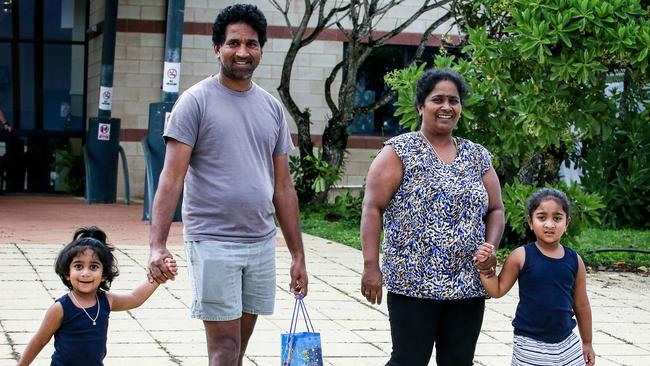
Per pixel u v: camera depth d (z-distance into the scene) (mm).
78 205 19000
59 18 21953
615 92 15109
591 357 6332
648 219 18391
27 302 9664
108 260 5840
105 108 19219
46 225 15500
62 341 5777
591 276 12859
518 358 6164
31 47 21906
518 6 12797
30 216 16797
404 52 21656
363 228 5809
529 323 6109
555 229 6102
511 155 13391
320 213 18906
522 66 12734
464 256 5750
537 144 12805
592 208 13109
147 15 21047
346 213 18109
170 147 5891
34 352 5809
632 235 16906
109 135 19188
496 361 8227
